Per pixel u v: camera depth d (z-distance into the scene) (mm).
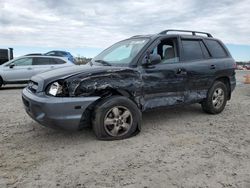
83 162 4012
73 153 4340
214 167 3871
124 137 4973
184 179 3523
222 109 6980
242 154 4344
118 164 3945
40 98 4445
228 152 4418
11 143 4773
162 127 5746
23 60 13859
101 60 5781
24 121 6188
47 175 3619
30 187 3322
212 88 6629
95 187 3320
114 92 4977
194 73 6090
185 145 4707
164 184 3391
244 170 3795
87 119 4848
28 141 4879
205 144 4770
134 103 5039
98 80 4688
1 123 6023
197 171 3744
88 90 4602
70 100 4453
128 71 5012
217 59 6723
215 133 5391
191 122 6156
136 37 6105
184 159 4129
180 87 5863
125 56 5527
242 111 7391
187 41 6242
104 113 4742
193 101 6246
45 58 14219
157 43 5598
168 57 5793
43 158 4148
